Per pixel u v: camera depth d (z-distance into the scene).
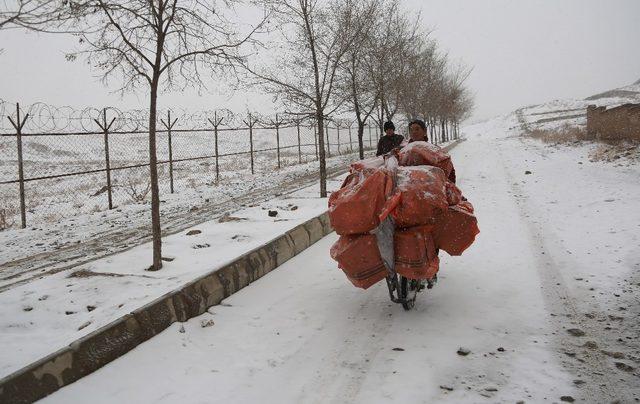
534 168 16.70
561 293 5.01
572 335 4.05
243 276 5.79
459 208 4.54
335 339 4.25
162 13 5.59
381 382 3.47
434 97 28.92
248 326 4.60
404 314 4.74
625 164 14.73
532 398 3.16
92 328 3.96
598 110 24.23
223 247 6.72
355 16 12.35
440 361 3.73
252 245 6.57
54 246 8.41
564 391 3.22
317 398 3.31
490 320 4.45
